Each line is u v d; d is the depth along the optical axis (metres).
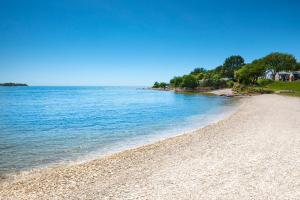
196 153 17.53
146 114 46.09
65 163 17.38
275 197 10.34
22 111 54.06
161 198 10.59
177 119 38.81
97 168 15.42
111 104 72.69
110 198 10.85
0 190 12.59
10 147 21.84
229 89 137.00
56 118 42.00
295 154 16.30
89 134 27.70
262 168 13.77
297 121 29.52
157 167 14.88
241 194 10.66
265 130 24.53
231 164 14.62
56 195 11.52
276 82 126.69
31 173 15.33
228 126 28.33
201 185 11.73
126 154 18.58
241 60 189.50
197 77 177.25
